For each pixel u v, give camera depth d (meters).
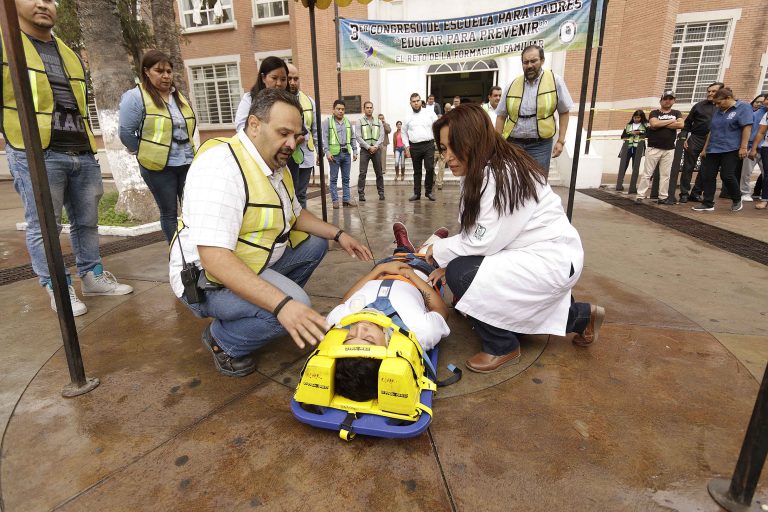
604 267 3.72
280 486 1.46
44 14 2.54
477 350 2.35
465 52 7.75
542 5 7.22
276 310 1.66
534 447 1.62
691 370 2.12
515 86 4.20
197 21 14.52
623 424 1.74
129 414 1.85
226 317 1.96
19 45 1.65
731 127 5.78
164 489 1.46
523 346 2.37
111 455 1.61
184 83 7.68
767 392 1.21
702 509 1.35
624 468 1.52
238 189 1.79
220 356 2.12
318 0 3.73
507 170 1.89
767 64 11.30
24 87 1.68
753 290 3.16
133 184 5.78
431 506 1.38
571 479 1.47
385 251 4.38
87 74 10.10
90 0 5.41
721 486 1.41
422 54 7.86
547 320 2.12
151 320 2.78
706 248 4.29
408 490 1.44
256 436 1.71
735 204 6.20
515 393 1.95
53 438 1.71
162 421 1.80
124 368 2.21
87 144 2.96
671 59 12.13
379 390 1.57
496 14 7.38
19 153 2.60
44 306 3.04
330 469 1.53
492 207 1.92
